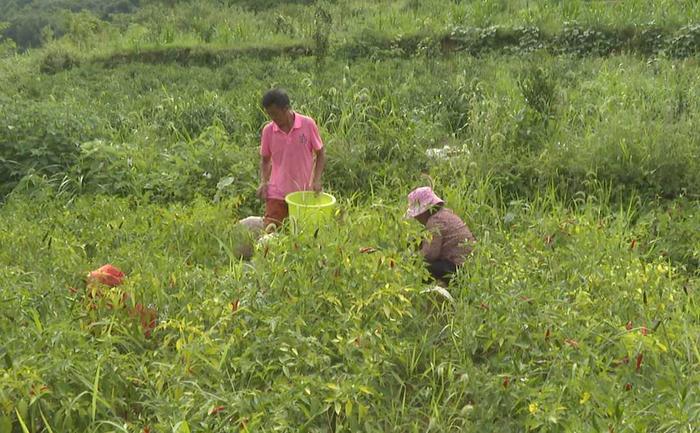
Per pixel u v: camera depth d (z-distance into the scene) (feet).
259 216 26.16
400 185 26.32
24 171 28.58
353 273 16.56
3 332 14.88
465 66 45.32
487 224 23.58
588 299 16.46
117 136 32.86
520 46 50.93
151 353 15.25
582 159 26.89
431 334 16.57
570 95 35.91
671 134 27.94
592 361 14.70
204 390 13.98
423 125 32.04
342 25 58.18
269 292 16.21
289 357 14.43
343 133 31.40
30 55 62.95
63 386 13.35
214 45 55.77
